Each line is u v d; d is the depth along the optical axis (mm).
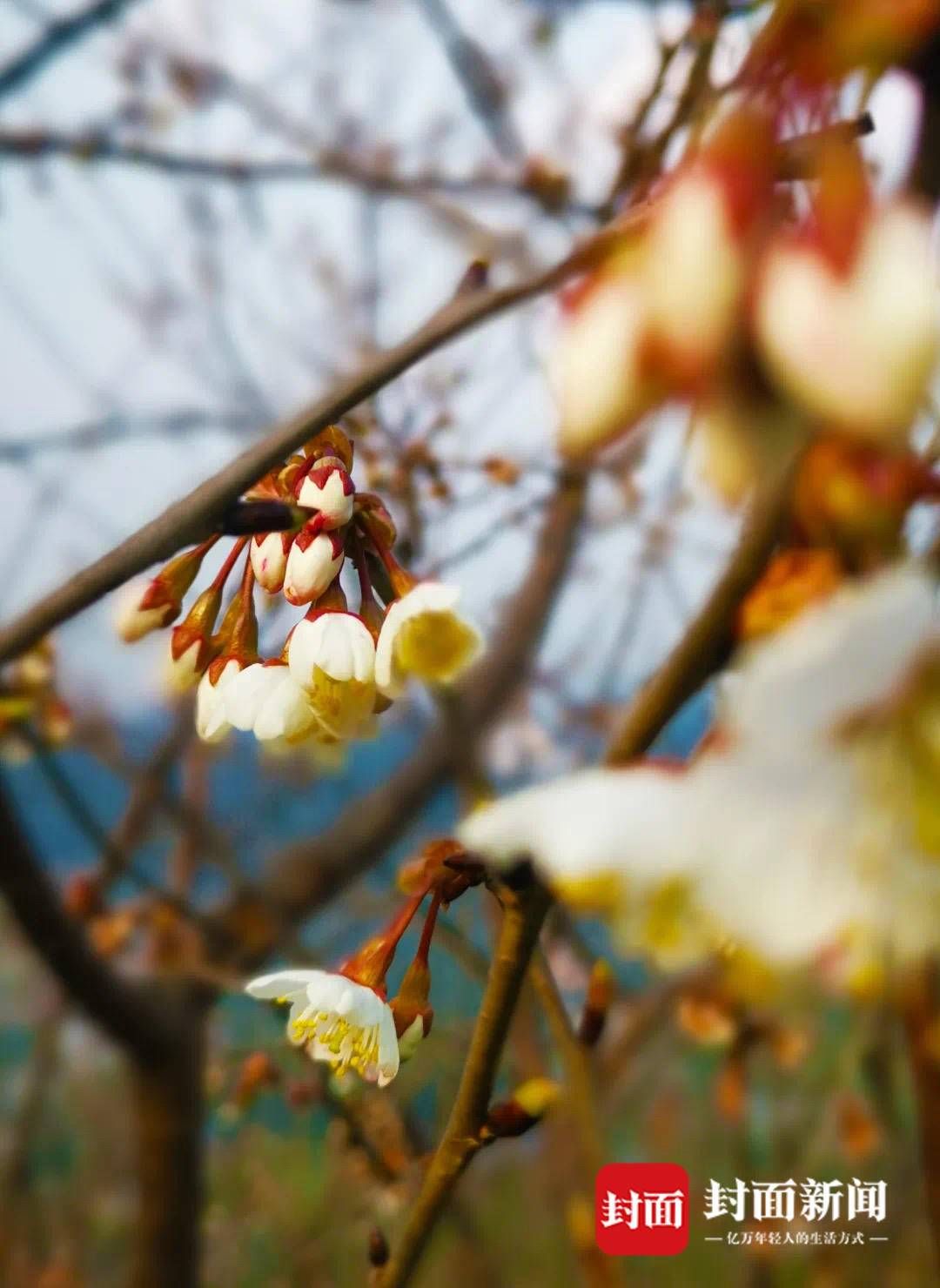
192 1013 657
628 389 312
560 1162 597
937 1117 413
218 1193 1102
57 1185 1186
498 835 320
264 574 377
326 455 377
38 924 530
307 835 962
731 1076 595
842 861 318
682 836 318
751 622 325
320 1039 382
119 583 352
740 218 311
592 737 978
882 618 313
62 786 590
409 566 484
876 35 309
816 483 316
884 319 304
